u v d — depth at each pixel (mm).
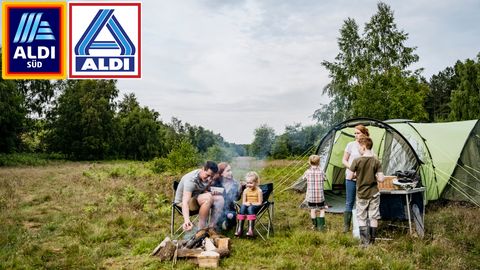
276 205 9039
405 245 5637
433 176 8633
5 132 33438
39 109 47875
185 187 5883
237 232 6293
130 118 50750
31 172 19266
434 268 4832
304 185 10703
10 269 4770
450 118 34844
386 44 29031
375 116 23453
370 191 5812
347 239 5887
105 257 5359
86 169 21781
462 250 5582
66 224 6969
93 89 45281
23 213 8008
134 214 7719
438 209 8258
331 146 9242
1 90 32406
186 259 5164
